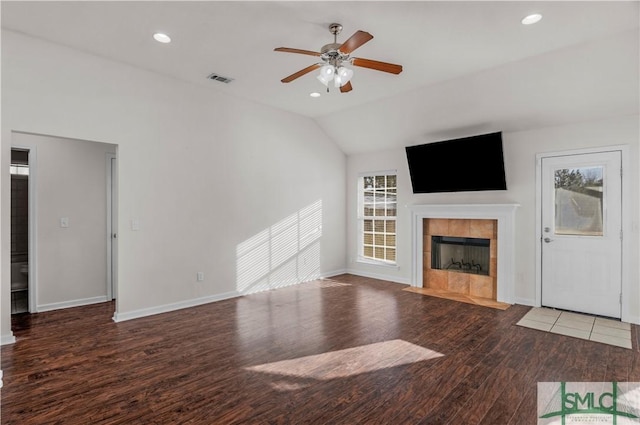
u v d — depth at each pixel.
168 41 3.31
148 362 2.82
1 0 2.64
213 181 4.66
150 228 4.07
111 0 2.65
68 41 3.35
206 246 4.59
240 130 4.95
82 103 3.58
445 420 2.06
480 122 4.66
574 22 2.83
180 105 4.32
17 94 3.21
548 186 4.39
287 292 5.19
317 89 4.54
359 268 6.51
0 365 2.73
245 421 2.05
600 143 4.02
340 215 6.58
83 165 4.53
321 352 3.03
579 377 2.58
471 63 3.64
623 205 3.87
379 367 2.75
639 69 3.28
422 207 5.45
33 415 2.09
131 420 2.06
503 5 2.60
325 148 6.26
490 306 4.46
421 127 5.19
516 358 2.91
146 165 4.04
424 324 3.76
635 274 3.80
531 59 3.51
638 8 2.62
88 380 2.52
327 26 2.97
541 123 4.36
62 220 4.36
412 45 3.26
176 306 4.29
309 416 2.10
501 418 2.08
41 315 4.05
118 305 3.85
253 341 3.28
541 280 4.45
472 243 5.12
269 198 5.34
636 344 3.21
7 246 3.21
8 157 3.18
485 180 4.79
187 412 2.14
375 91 4.54
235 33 3.13
